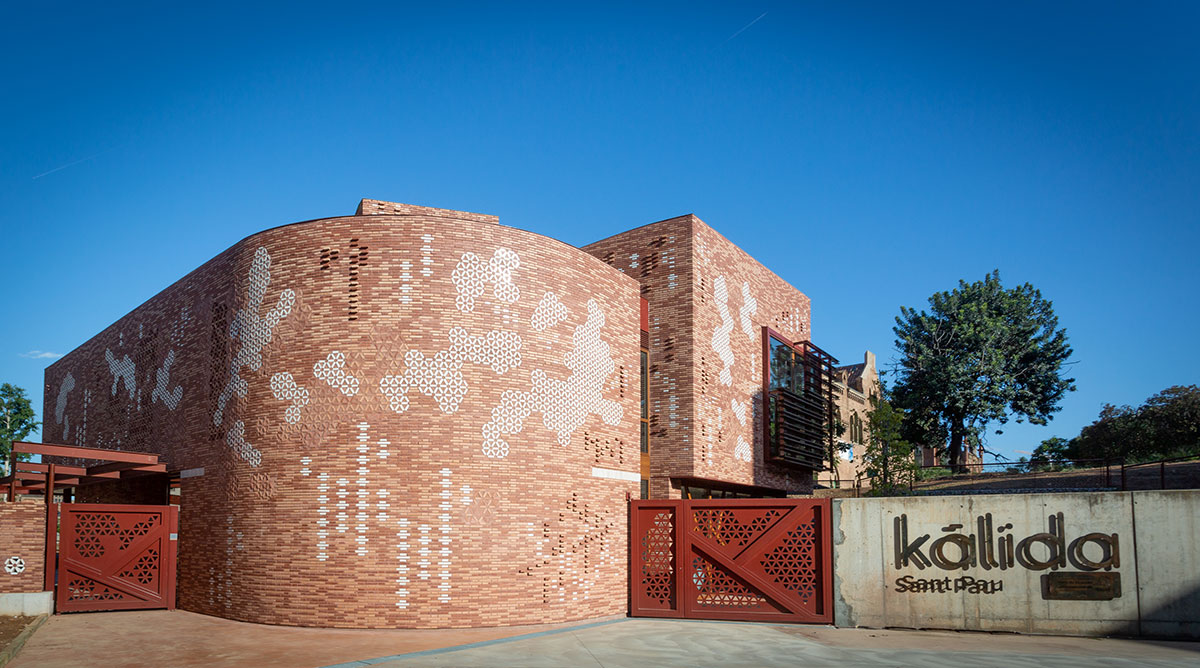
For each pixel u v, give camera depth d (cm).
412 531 1808
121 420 2777
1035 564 1716
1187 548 1647
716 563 1936
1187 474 3186
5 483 2577
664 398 2500
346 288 1920
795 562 1872
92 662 1420
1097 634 1669
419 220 1939
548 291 2055
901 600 1773
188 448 2253
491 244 1973
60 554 2036
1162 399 4409
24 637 1622
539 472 1958
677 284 2539
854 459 4856
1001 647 1533
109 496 2847
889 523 1806
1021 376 5119
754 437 2819
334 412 1872
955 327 5094
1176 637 1631
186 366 2341
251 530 1923
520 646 1533
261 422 1953
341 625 1784
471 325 1919
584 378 2131
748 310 2880
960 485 3888
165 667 1369
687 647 1518
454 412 1870
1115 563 1681
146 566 2148
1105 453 4462
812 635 1680
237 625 1850
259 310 2017
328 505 1834
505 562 1862
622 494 2231
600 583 2075
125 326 2833
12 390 4822
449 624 1784
